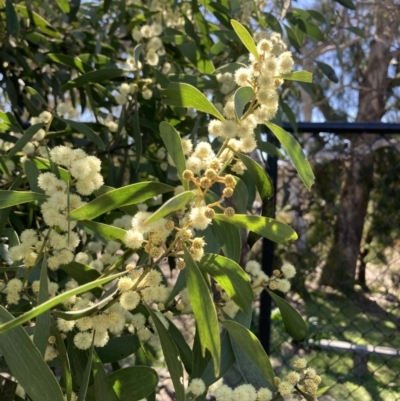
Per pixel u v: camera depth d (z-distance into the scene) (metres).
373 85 3.18
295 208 1.84
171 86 0.39
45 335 0.33
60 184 0.37
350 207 1.78
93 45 0.97
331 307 1.84
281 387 0.37
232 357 0.45
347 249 1.80
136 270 0.36
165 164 0.77
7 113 0.66
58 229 0.44
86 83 0.75
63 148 0.36
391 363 1.41
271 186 0.38
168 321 0.47
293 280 1.79
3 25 0.87
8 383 0.43
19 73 1.01
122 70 0.73
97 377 0.38
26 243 0.40
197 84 0.76
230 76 0.73
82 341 0.38
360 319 1.77
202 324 0.30
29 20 0.90
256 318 1.21
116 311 0.38
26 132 0.58
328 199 1.79
